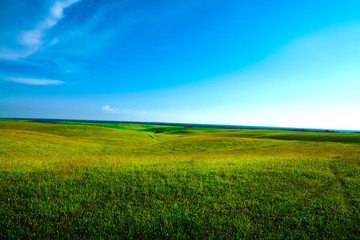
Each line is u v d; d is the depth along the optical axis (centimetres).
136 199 750
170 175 1086
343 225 575
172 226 564
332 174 1135
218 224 582
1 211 620
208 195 797
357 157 1777
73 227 554
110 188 852
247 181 991
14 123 5891
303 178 1041
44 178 984
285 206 697
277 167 1307
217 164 1448
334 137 4416
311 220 602
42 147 2458
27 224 564
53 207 660
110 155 2172
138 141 4881
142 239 512
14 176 995
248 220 602
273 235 532
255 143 3769
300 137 4922
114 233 529
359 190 858
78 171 1150
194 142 3969
